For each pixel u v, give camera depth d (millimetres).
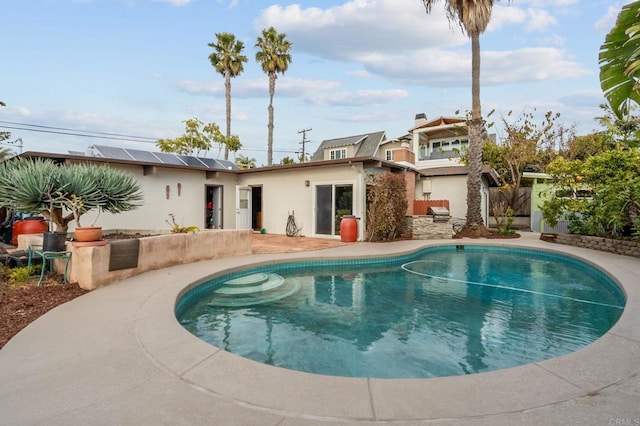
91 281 5641
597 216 10781
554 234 12820
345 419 2326
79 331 3889
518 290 7066
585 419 2309
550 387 2715
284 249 10570
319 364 3871
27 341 3611
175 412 2410
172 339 3676
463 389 2695
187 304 5953
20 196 6629
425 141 28453
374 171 13453
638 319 4277
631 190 9633
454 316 5523
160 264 7320
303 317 5449
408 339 4602
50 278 6109
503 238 14031
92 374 2938
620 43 2266
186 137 26375
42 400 2551
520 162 17781
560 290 7078
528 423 2268
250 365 3115
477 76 14461
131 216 12211
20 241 7664
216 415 2375
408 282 7758
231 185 16234
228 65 29094
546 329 4957
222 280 7332
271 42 28188
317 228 13828
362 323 5191
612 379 2836
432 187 19250
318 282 7727
